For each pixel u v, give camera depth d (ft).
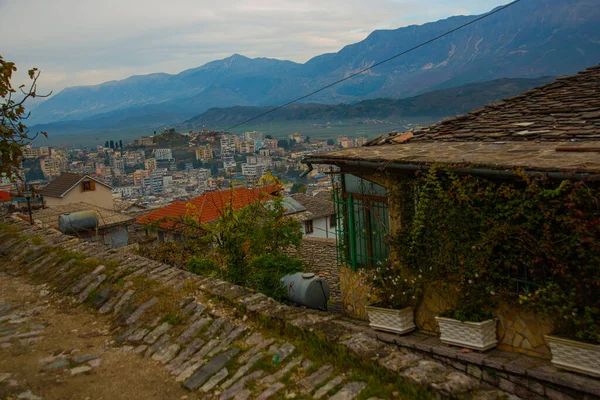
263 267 33.94
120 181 560.61
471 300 22.71
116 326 17.19
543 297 19.61
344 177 31.91
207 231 36.27
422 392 10.94
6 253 26.55
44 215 84.38
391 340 26.09
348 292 32.53
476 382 11.31
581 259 18.26
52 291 20.97
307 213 90.53
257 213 37.73
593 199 17.11
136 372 13.99
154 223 43.83
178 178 522.88
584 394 17.99
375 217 29.40
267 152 608.19
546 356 21.02
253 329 15.16
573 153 20.98
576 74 34.81
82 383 13.42
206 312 16.53
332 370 12.46
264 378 12.64
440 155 24.40
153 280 19.62
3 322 17.85
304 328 14.21
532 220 19.57
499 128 29.45
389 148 29.48
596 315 18.39
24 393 12.84
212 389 12.68
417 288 25.99
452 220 22.74
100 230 80.12
